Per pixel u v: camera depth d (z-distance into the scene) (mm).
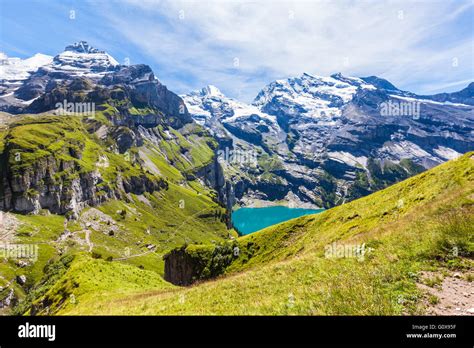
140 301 31953
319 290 19016
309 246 77438
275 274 25750
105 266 60281
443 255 19641
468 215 23641
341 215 81000
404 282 17516
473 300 14914
